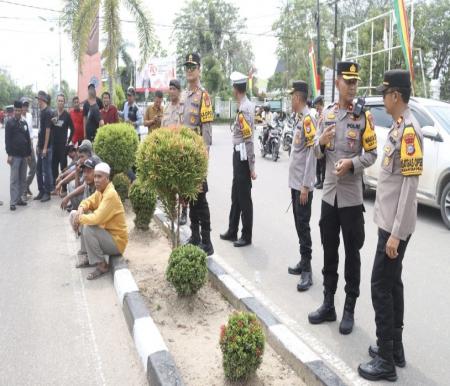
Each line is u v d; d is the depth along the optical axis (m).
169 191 4.58
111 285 5.09
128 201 8.23
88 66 13.81
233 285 4.58
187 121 5.73
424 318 4.39
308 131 4.91
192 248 4.42
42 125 9.32
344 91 3.92
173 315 4.21
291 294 4.89
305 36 39.81
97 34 13.58
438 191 7.59
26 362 3.63
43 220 7.93
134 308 4.09
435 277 5.41
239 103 6.02
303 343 3.52
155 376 3.15
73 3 13.45
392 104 3.28
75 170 8.14
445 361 3.66
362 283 5.20
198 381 3.23
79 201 7.36
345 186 3.96
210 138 5.75
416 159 3.12
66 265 5.72
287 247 6.45
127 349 3.80
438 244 6.66
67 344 3.88
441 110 8.05
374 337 3.99
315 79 21.19
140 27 13.42
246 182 6.21
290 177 5.25
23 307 4.57
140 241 6.29
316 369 3.16
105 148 7.91
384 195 3.33
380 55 22.17
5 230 7.33
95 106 9.77
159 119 8.84
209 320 4.15
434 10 33.94
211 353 3.59
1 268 5.63
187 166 4.41
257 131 27.52
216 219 7.95
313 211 8.52
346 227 3.98
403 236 3.18
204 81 41.50
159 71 31.94
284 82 43.88
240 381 3.19
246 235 6.43
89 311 4.46
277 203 9.09
